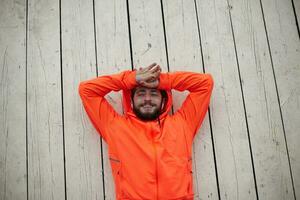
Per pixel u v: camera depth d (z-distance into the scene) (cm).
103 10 146
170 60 143
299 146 139
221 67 144
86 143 136
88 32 144
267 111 141
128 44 144
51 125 137
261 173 136
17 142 135
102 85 121
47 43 143
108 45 143
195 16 147
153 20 146
